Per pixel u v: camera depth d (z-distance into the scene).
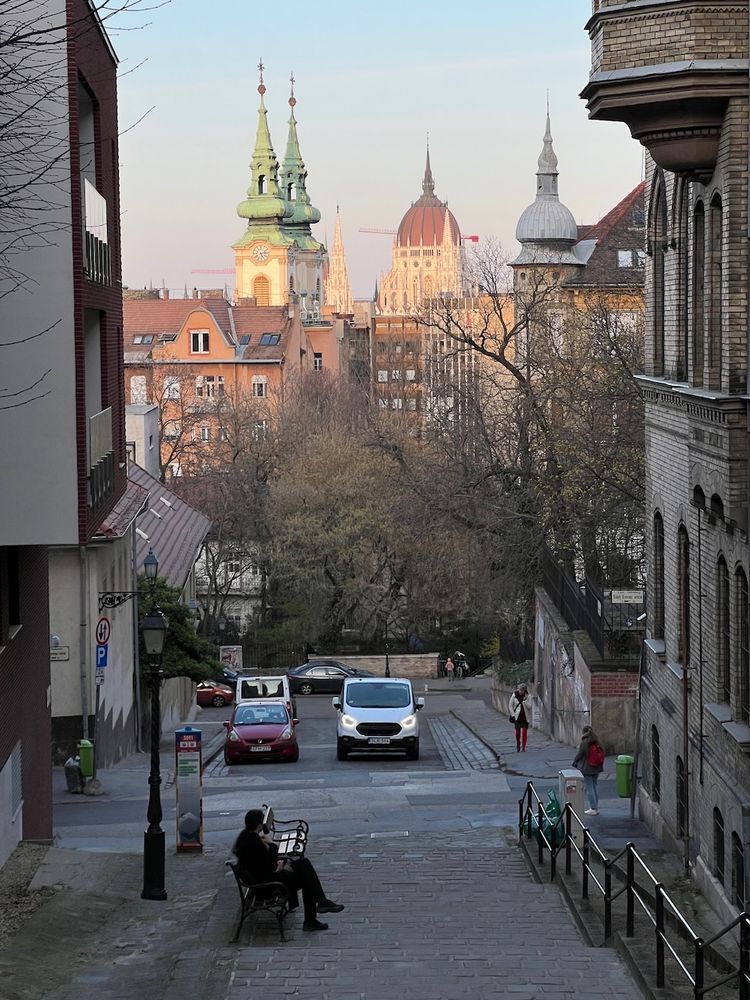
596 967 14.53
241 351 144.12
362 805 28.52
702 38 17.06
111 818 27.33
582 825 18.47
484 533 53.56
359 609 80.06
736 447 16.91
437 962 14.71
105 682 36.41
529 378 54.16
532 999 13.30
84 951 16.05
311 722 56.00
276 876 16.33
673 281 21.70
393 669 78.81
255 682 46.69
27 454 19.42
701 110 17.28
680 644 21.44
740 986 12.45
